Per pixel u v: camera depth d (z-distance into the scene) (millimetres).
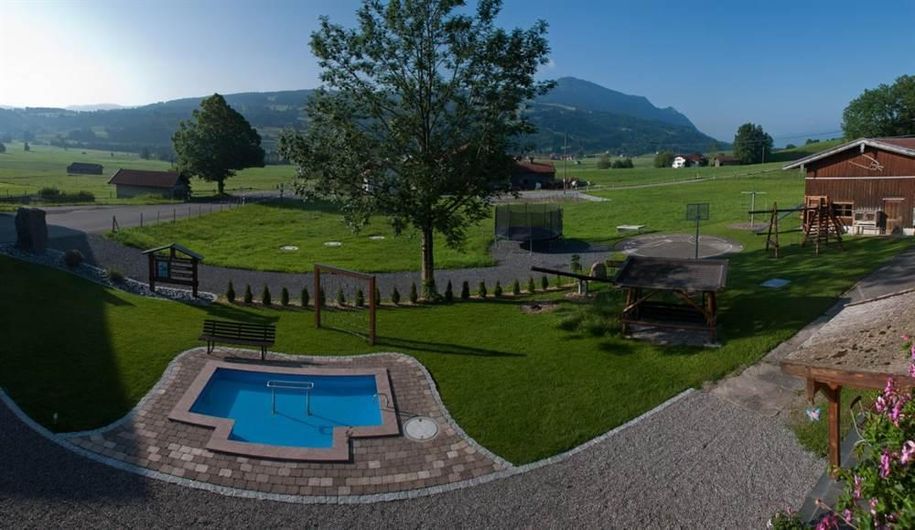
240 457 14180
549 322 24062
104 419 15359
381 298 29359
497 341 22062
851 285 24734
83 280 28141
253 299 28516
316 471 13797
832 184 37062
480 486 13359
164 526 11672
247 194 83312
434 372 19297
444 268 38000
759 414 15828
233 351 20422
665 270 21781
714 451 14312
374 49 26734
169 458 13961
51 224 47406
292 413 16875
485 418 16328
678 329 22203
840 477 8062
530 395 17578
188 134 77125
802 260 30719
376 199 27719
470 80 27375
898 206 34625
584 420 16094
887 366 16094
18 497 12164
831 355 17969
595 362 19734
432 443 15125
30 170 149000
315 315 24922
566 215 62562
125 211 59062
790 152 158375
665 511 12258
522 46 27281
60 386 16766
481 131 27297
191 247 44188
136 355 19312
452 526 12000
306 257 41281
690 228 49344
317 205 67250
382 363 19938
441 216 27797
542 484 13375
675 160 157125
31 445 13984
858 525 7020
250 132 80125
